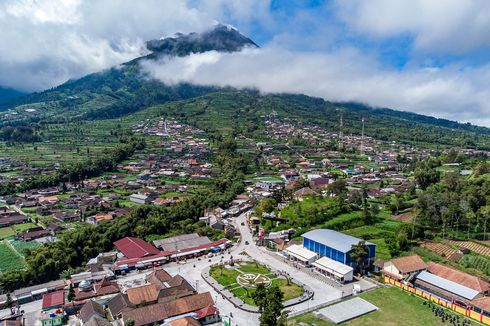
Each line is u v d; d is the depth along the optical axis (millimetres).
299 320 126375
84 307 132000
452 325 124250
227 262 181375
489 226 198375
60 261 179500
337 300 142000
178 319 122188
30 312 138000
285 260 185875
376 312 133125
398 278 156250
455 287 141625
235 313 133125
